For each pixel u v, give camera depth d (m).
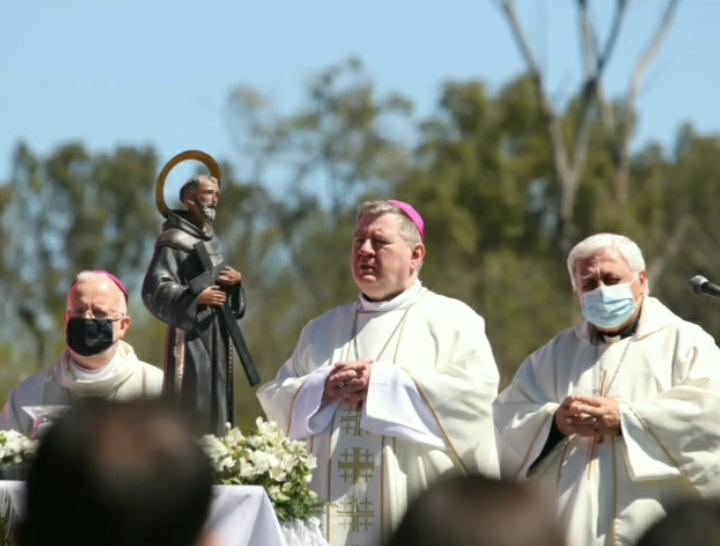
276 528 21.62
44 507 7.88
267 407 24.73
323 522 23.52
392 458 23.48
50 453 7.93
